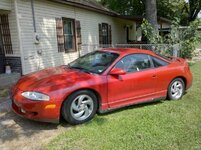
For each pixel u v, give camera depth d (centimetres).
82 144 351
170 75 543
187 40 1172
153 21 1300
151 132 386
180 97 576
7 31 836
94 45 1347
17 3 808
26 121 442
